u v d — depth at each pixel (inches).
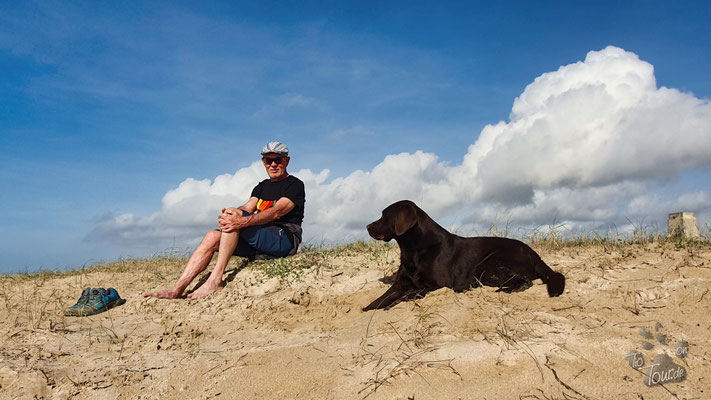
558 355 125.4
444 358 127.4
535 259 201.9
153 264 331.0
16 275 319.9
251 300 213.0
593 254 237.8
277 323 184.7
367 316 181.2
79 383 134.7
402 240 203.5
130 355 158.1
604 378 114.5
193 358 151.8
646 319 150.1
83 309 210.2
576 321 149.9
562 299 177.5
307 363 137.3
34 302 235.0
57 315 211.6
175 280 271.7
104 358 154.9
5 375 137.2
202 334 179.3
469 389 112.0
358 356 137.4
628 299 169.8
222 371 138.0
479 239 207.9
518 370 119.0
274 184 273.0
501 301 173.9
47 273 322.7
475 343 134.6
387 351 137.7
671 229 282.5
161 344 166.6
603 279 194.1
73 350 163.5
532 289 194.1
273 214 255.0
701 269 188.2
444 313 159.6
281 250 262.7
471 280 199.0
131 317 206.8
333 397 116.6
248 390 125.1
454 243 203.3
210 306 212.7
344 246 306.7
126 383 134.8
